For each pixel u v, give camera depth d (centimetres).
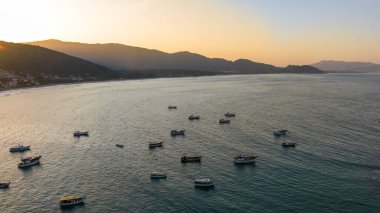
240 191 10194
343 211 8894
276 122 19025
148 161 13000
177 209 9275
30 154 14412
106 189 10638
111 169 12269
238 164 12312
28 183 11312
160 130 17925
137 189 10562
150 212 9181
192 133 17075
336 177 10862
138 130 18012
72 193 10438
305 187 10262
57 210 9462
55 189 10775
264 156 13075
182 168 12156
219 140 15575
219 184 10725
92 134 17388
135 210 9319
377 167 11569
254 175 11300
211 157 13212
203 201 9669
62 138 16788
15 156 14212
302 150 13612
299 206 9200
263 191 10131
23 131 18488
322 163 12081
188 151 14062
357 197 9550
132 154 13888
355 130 16588
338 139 15012
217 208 9244
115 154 13975
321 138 15262
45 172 12231
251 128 17700
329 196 9662
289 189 10181
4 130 18788
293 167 11825
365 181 10512
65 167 12650
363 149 13475
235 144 14838
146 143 15450
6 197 10331
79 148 15000
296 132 16538
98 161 13175
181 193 10194
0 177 11906
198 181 10556
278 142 14900
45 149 15038
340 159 12406
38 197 10275
